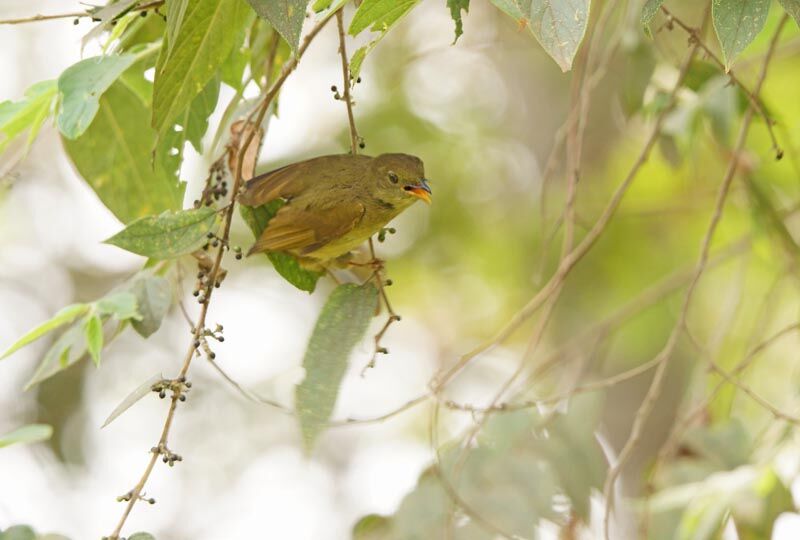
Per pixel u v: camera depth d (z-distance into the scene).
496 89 18.86
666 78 11.51
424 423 20.11
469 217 19.22
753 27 5.46
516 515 9.13
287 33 5.55
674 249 16.39
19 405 18.69
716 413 11.53
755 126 14.15
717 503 9.27
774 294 11.31
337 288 6.54
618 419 16.66
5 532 7.70
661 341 16.03
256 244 7.21
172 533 19.83
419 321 20.16
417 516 9.18
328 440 20.53
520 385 9.62
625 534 12.33
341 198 7.34
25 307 19.20
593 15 10.25
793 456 9.94
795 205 11.50
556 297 8.86
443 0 17.91
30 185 18.78
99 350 7.66
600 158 16.67
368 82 18.70
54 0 18.41
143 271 8.07
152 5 6.88
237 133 7.42
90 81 6.75
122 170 8.02
